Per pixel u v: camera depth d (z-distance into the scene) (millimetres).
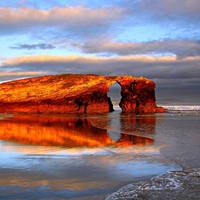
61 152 13289
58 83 59250
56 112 52906
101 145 15430
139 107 54344
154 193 7383
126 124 28547
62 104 53219
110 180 8664
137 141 16891
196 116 40000
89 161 11320
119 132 21703
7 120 34875
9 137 18672
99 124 29078
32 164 10734
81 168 10156
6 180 8594
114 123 30000
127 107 54719
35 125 27906
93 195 7312
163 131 21812
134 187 7914
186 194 7281
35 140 17297
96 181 8555
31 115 46781
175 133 20406
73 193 7465
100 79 57906
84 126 26938
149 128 24266
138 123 29531
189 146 14719
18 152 13219
